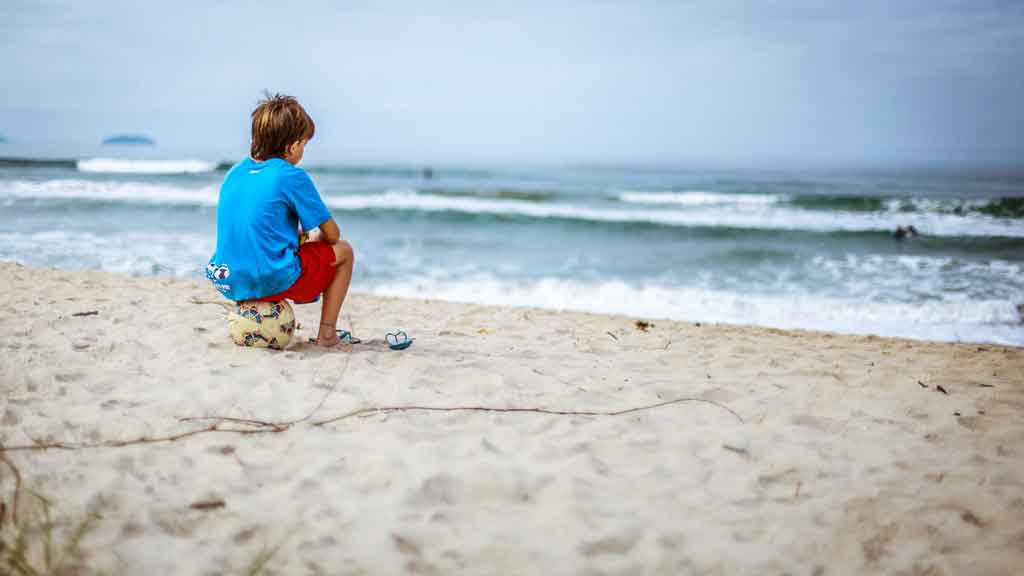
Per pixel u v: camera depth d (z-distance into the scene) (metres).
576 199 23.12
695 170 54.16
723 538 2.11
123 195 16.84
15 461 2.36
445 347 4.18
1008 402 3.47
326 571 1.88
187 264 9.17
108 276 6.90
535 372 3.64
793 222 16.95
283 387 3.16
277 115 3.42
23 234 11.13
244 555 1.93
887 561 2.02
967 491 2.44
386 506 2.21
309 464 2.45
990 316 7.87
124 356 3.54
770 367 4.10
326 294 3.77
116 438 2.60
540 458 2.59
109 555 1.89
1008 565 2.00
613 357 4.17
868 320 7.70
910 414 3.24
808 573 1.95
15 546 1.88
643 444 2.76
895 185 31.84
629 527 2.14
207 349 3.70
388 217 16.75
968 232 14.84
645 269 11.30
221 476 2.35
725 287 9.74
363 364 3.53
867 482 2.50
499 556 1.98
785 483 2.47
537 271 10.95
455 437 2.73
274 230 3.38
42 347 3.66
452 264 11.35
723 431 2.93
